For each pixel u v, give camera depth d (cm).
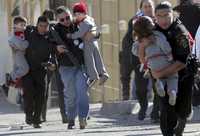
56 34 3478
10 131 3538
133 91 4362
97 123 3800
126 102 4212
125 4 5034
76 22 3491
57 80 3856
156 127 3459
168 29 2527
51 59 3634
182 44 2508
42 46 3609
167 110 2572
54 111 4578
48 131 3444
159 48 2519
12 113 4556
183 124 2659
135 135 3122
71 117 3544
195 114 3675
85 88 3478
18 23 3609
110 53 5056
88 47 3491
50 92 4759
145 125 3603
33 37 3612
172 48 2525
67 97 3522
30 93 3650
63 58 3484
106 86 5062
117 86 5034
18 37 3603
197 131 3225
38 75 3647
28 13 5166
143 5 3569
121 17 5047
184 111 2616
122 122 3819
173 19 2534
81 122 3481
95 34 3503
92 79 3506
